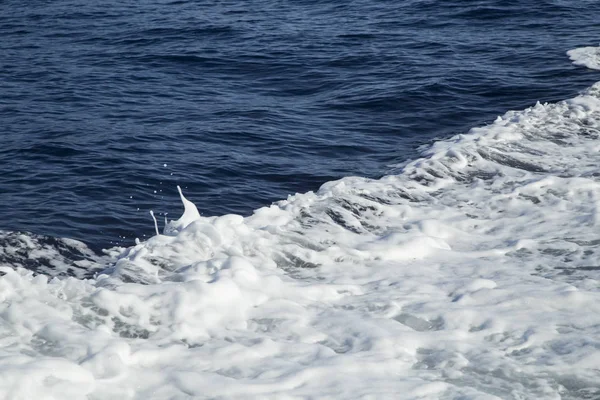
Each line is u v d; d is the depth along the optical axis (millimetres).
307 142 16500
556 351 7352
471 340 7598
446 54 23875
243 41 27125
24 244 10867
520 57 22969
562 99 18828
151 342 7387
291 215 11055
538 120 15453
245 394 6562
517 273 9172
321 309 8266
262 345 7387
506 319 7930
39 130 17359
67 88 21547
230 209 13227
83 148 15969
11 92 21188
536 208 11312
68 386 6473
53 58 25828
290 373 6883
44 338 7227
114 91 21156
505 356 7277
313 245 10039
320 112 18766
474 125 17500
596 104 16328
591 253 9664
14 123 18078
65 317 7621
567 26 26938
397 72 22047
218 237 9773
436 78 20891
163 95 20719
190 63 24359
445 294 8648
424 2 31547
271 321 7926
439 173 12891
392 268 9430
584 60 22047
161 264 9164
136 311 7828
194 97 20500
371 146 16250
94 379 6629
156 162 15172
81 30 30484
